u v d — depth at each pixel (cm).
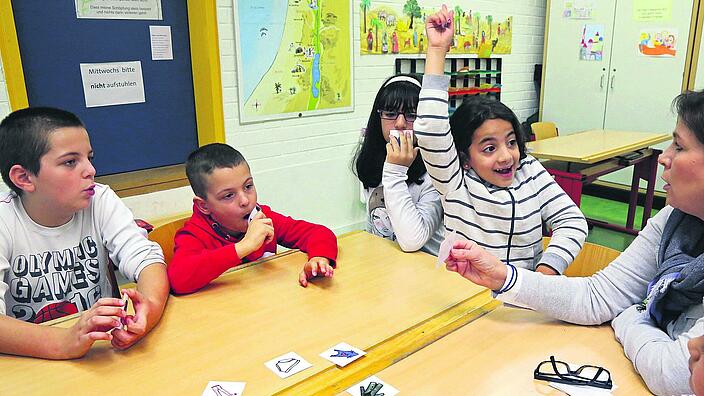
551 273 142
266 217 161
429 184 183
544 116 551
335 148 400
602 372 98
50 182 125
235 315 123
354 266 153
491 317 121
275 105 357
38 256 136
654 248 118
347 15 383
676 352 92
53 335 107
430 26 144
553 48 530
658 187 484
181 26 322
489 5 488
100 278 147
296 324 118
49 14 273
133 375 99
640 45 470
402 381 97
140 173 318
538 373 97
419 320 119
